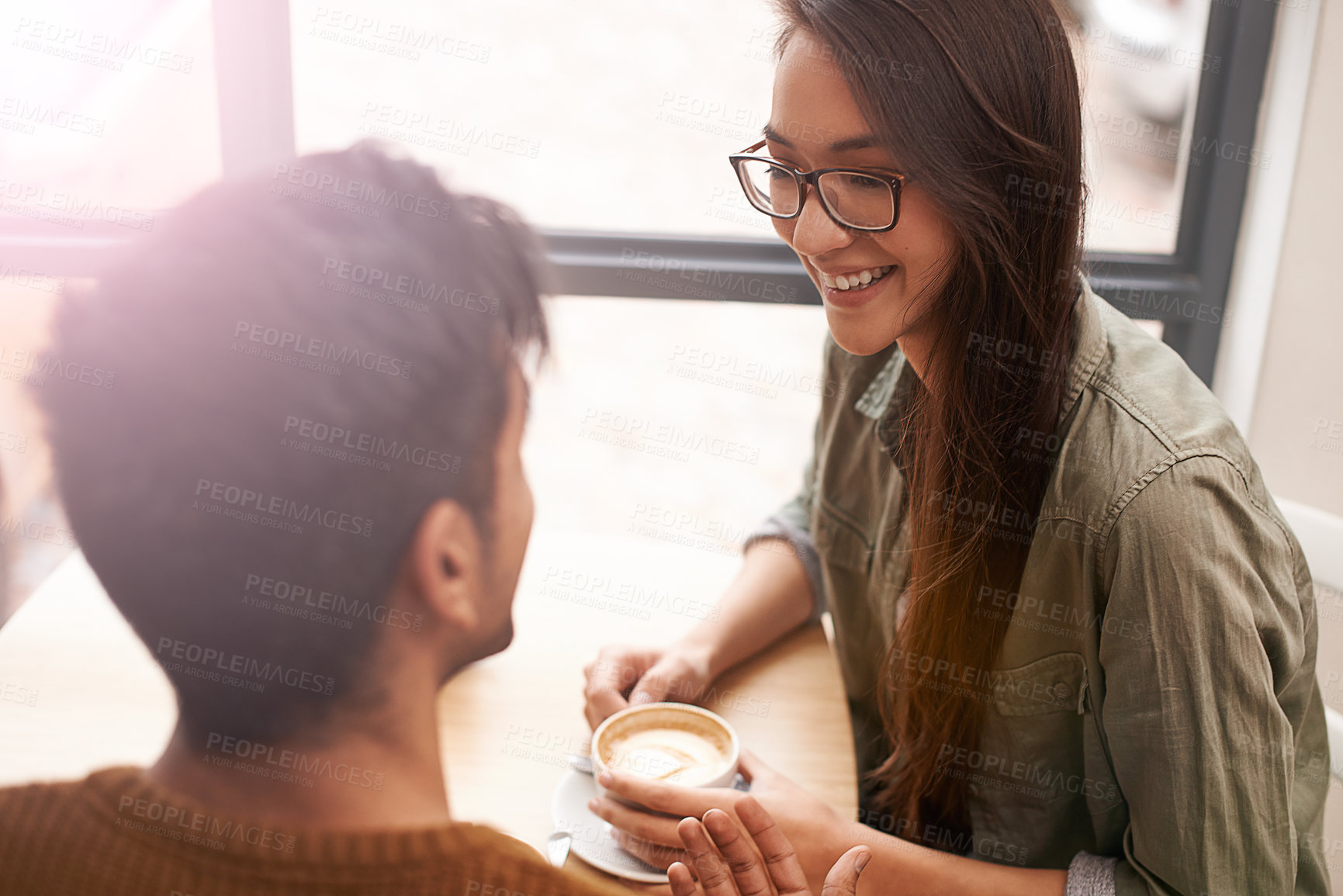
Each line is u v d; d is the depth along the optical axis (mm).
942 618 967
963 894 868
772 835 752
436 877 416
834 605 1214
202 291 358
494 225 404
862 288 884
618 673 1028
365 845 413
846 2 752
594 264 1530
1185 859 810
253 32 1438
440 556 401
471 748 947
